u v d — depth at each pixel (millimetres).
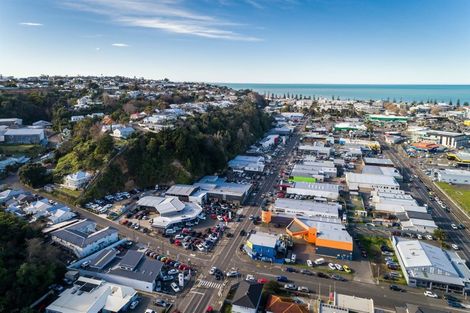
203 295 55250
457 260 64562
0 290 49469
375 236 76875
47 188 94250
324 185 105000
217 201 95500
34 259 55312
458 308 53469
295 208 87938
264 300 53438
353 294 56281
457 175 117438
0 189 92562
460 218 88750
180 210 83875
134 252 63938
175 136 111750
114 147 107562
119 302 51438
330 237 69062
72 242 65875
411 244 67750
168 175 105125
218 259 66188
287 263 65125
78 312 48250
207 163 116500
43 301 52469
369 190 107250
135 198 94375
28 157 115062
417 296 56219
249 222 83062
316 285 58438
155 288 56844
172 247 70500
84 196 89688
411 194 105938
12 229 61562
